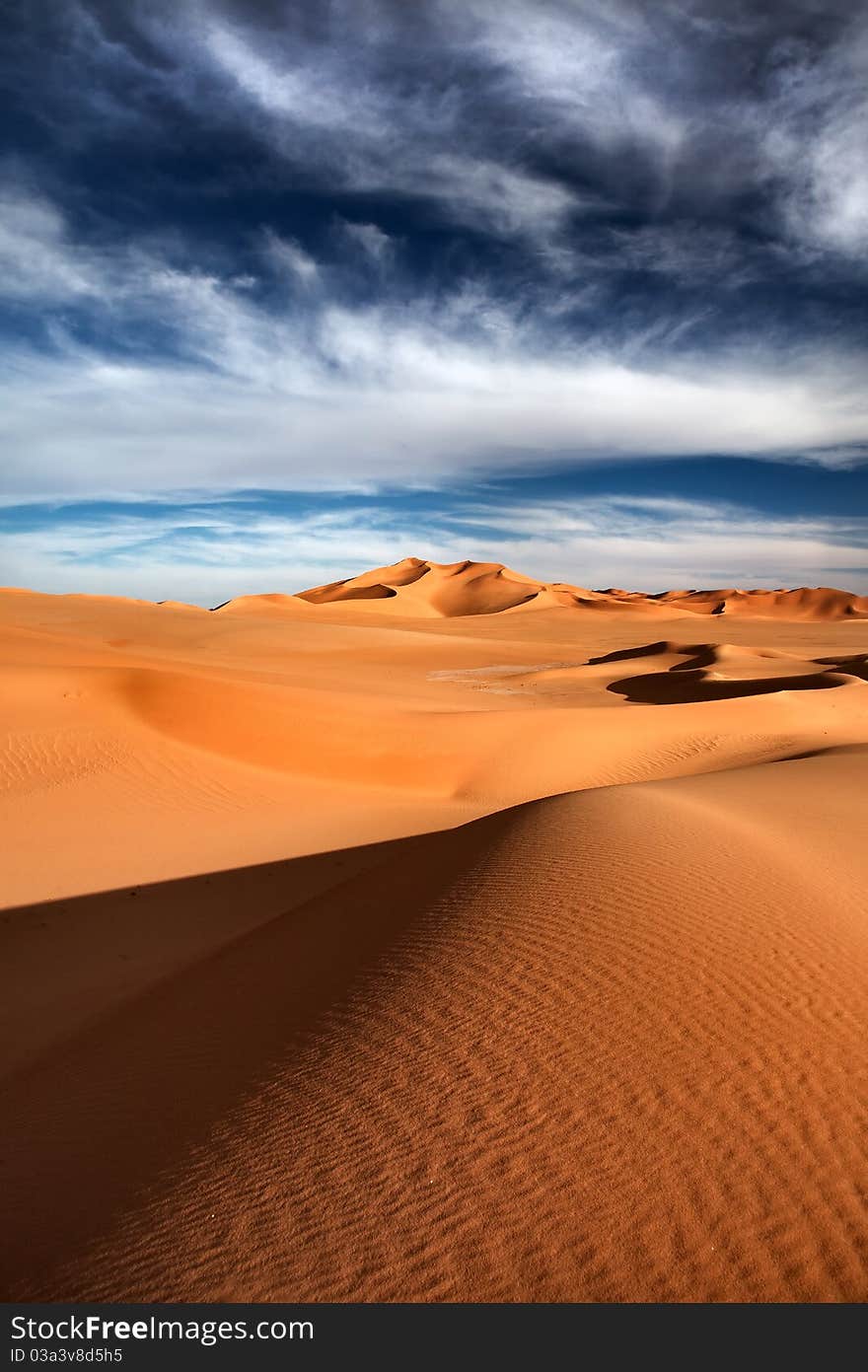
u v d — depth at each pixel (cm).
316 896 978
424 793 2008
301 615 12838
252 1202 356
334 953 676
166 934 973
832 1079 387
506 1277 297
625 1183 334
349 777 2011
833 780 1644
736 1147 346
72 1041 662
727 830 898
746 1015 447
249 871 1241
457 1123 384
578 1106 384
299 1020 542
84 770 1675
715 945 536
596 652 8556
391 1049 460
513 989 504
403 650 8006
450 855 922
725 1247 300
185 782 1711
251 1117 426
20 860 1239
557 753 2344
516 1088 404
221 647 7425
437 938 613
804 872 740
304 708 2272
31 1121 495
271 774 1875
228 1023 586
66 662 3238
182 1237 341
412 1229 325
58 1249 354
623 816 941
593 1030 446
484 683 5847
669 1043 426
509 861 783
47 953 906
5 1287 334
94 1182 407
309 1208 345
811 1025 435
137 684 2159
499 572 19762
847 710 3419
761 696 3306
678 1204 320
